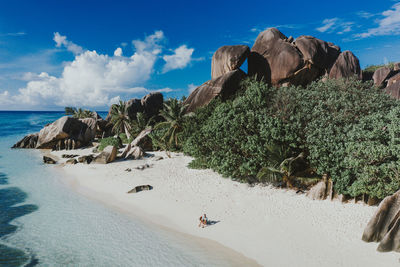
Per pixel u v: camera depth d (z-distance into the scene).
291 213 15.16
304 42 35.25
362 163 13.64
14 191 21.64
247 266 11.16
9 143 51.06
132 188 21.52
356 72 34.41
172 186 21.28
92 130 46.97
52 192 21.44
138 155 32.28
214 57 41.50
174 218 16.05
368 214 13.48
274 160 17.70
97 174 26.36
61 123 43.31
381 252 10.87
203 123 29.52
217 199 18.19
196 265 11.23
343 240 12.12
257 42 41.53
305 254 11.57
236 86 37.47
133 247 12.74
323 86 21.94
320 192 16.11
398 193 11.53
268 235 13.37
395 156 13.02
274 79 37.22
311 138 15.88
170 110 33.88
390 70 33.62
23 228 14.72
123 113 48.97
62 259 11.63
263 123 18.20
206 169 24.34
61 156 36.56
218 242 13.16
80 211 17.34
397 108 14.72
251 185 19.47
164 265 11.23
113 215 16.67
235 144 19.44
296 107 18.86
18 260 11.50
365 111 17.22
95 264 11.28
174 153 33.78
